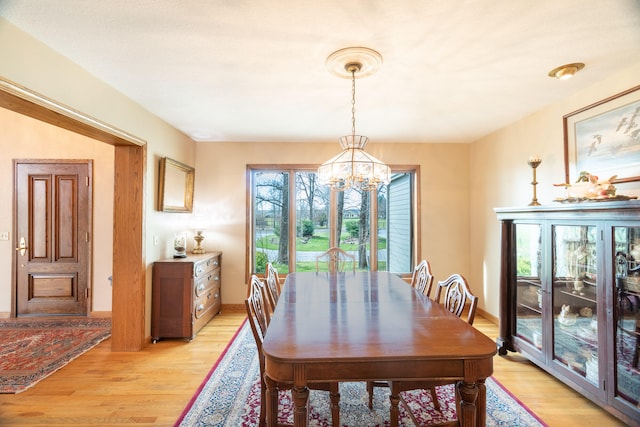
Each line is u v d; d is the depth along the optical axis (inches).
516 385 94.4
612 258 74.9
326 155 173.0
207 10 63.7
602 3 60.9
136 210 119.1
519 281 112.3
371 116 130.4
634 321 74.4
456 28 69.5
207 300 147.3
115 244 119.1
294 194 175.2
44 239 153.4
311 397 89.0
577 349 89.7
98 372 102.0
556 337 93.7
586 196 87.7
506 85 99.1
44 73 76.5
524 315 110.3
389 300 85.7
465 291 72.6
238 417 79.4
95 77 93.6
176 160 148.3
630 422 70.9
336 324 66.2
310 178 177.3
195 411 81.6
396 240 178.1
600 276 78.0
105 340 127.7
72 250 153.6
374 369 51.7
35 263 153.3
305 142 172.6
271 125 142.9
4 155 153.4
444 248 173.6
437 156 174.1
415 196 174.6
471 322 66.9
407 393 91.0
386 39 73.9
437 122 138.1
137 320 118.9
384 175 92.1
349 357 51.1
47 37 73.6
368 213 178.4
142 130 119.3
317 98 110.8
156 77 94.7
